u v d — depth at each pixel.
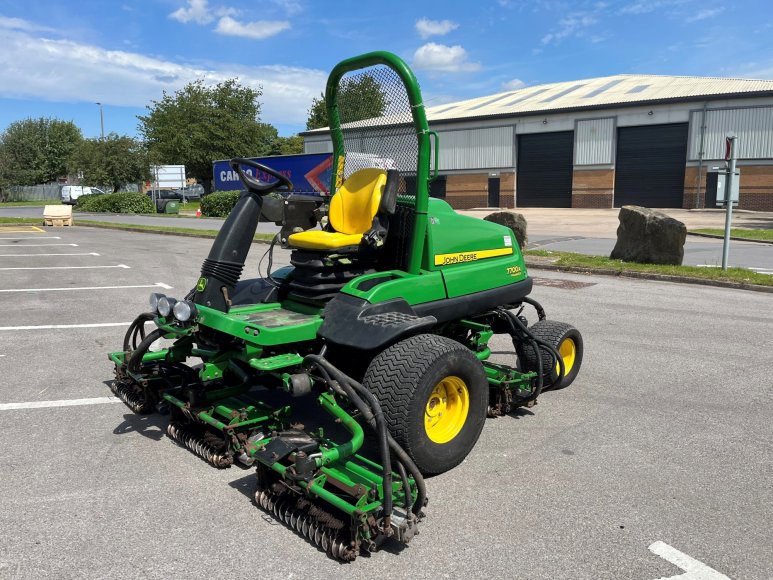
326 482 3.12
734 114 32.00
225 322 3.66
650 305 8.76
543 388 5.05
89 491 3.54
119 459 3.95
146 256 14.40
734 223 24.31
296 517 3.12
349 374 4.20
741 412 4.78
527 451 4.09
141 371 4.71
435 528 3.17
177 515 3.29
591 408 4.88
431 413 3.73
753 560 2.91
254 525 3.20
